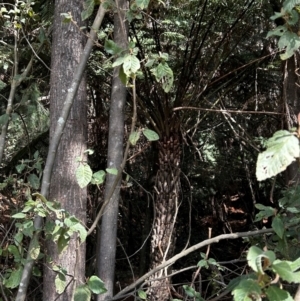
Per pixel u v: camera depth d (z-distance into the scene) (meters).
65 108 2.51
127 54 2.19
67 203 2.99
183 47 5.12
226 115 5.80
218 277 3.30
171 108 4.82
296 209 2.47
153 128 4.98
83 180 2.47
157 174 4.91
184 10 4.83
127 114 4.97
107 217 3.21
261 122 6.24
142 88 4.69
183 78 4.81
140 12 2.48
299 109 4.20
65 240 2.20
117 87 3.29
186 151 6.52
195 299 2.69
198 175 6.89
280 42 1.95
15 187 3.23
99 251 3.27
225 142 6.83
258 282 1.43
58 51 3.06
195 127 5.38
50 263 2.68
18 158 4.67
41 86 4.97
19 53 4.07
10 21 3.61
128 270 6.29
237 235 2.65
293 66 4.16
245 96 6.18
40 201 2.27
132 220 6.53
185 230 6.84
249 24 5.30
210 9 4.93
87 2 2.51
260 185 6.53
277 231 2.19
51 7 4.09
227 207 7.24
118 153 3.25
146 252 5.93
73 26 3.03
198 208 7.20
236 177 6.95
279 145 1.48
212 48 5.27
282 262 1.42
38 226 2.41
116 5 2.44
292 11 1.94
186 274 5.62
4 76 4.42
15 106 3.72
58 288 2.53
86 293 2.25
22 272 2.42
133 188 6.34
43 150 4.96
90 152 2.77
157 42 4.86
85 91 3.15
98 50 4.73
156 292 4.09
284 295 1.41
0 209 3.48
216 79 5.14
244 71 5.50
